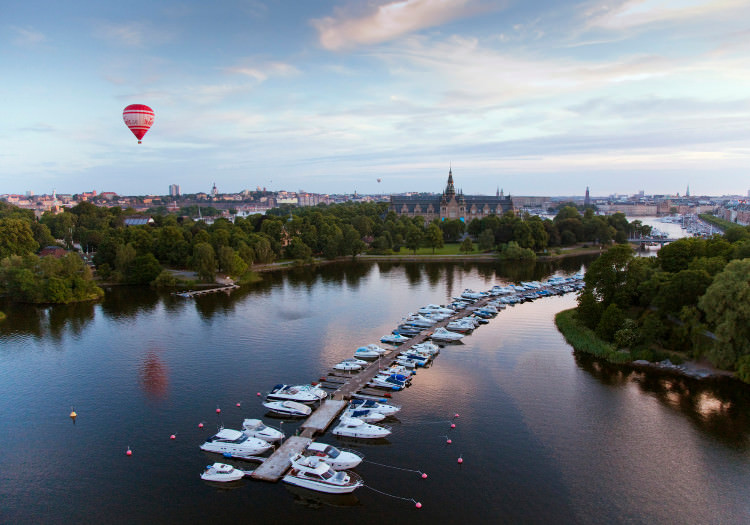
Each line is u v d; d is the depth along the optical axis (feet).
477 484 225.56
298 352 392.68
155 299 583.58
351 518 204.33
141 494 220.23
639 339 372.58
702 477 229.04
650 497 216.13
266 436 259.60
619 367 353.10
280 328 458.91
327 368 358.64
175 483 227.61
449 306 529.45
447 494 218.79
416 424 277.44
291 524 200.85
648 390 315.37
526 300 577.84
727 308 324.60
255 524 201.26
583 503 212.64
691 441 257.75
